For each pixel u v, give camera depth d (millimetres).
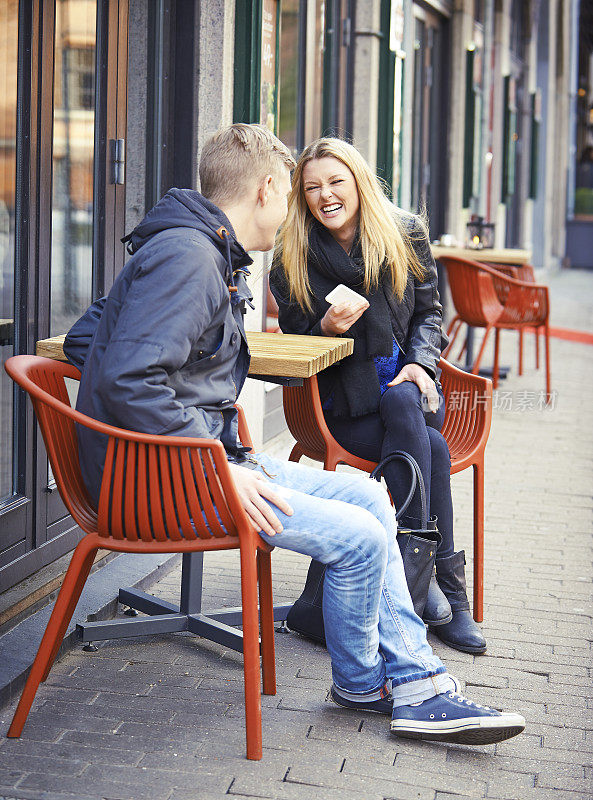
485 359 9633
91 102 3760
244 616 2537
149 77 4188
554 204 19906
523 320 7844
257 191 2670
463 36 10016
